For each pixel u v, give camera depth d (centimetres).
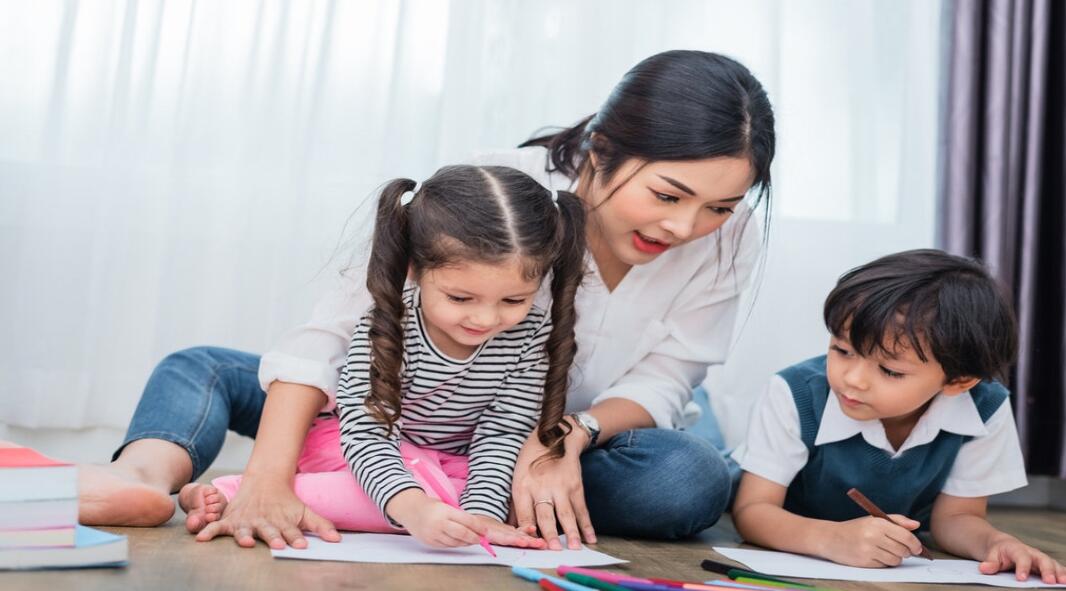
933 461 155
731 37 246
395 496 127
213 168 230
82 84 227
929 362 139
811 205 250
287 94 232
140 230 229
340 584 105
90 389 225
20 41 223
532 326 146
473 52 237
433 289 131
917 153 252
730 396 244
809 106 251
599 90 239
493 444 145
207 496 133
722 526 181
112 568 106
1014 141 242
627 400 162
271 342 230
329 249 232
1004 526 208
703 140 135
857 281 142
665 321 169
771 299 246
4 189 222
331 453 147
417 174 236
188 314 229
